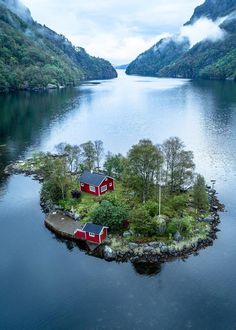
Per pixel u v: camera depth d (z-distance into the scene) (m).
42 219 64.31
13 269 50.22
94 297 44.44
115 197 65.88
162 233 55.16
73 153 84.94
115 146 114.88
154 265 50.19
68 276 48.50
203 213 62.41
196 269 49.03
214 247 53.81
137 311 42.03
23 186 79.56
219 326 39.62
